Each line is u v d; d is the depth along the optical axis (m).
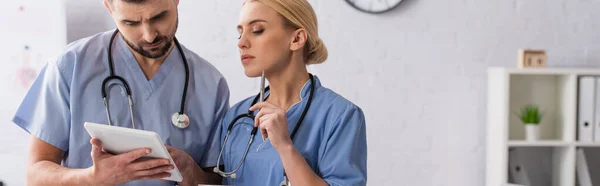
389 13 2.71
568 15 2.84
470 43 2.78
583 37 2.85
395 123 2.75
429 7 2.74
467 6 2.77
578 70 2.65
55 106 1.46
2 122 2.39
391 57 2.72
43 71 1.50
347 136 1.29
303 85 1.36
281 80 1.35
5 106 2.38
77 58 1.47
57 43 2.37
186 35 2.57
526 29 2.82
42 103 1.46
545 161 2.86
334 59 2.68
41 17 2.36
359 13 2.69
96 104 1.47
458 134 2.80
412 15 2.73
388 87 2.73
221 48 2.59
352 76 2.70
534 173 2.85
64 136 1.47
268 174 1.31
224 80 1.62
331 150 1.29
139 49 1.43
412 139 2.77
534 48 2.82
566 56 2.84
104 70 1.50
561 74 2.72
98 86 1.48
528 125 2.71
